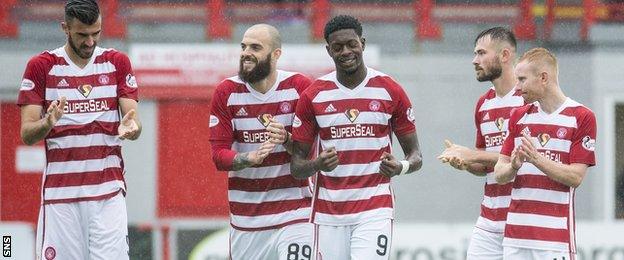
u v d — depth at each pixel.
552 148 22.86
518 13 52.59
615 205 47.97
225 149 24.22
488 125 25.39
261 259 25.30
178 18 51.59
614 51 49.00
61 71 23.25
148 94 48.75
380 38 50.78
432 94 48.97
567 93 48.97
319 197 23.69
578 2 50.47
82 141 23.36
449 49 50.00
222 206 48.78
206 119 49.03
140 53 48.91
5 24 50.41
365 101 23.28
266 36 23.86
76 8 22.33
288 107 24.39
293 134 23.59
